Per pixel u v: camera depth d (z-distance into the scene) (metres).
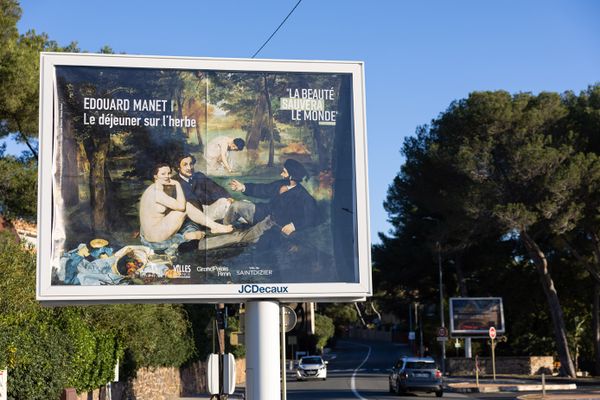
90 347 20.70
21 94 22.78
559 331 51.22
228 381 15.41
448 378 51.12
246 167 15.20
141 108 15.04
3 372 15.19
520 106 46.12
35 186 24.30
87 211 14.59
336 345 127.62
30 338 17.06
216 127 15.23
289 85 15.57
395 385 36.06
